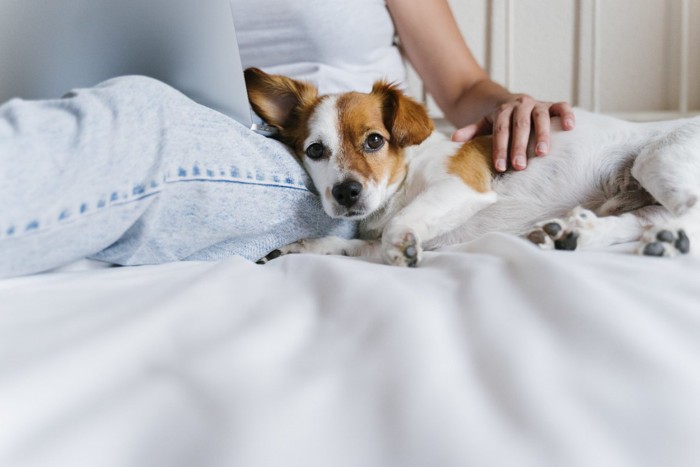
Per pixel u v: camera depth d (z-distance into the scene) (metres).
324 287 0.65
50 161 0.70
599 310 0.51
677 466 0.37
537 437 0.38
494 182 1.21
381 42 1.62
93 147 0.73
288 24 1.42
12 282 0.71
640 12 2.03
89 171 0.73
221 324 0.56
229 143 0.91
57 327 0.54
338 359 0.49
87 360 0.47
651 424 0.40
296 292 0.66
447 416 0.40
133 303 0.61
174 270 0.80
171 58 0.94
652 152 1.07
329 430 0.41
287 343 0.52
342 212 1.07
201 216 0.89
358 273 0.68
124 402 0.43
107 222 0.76
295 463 0.37
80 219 0.72
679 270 0.67
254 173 0.94
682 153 1.03
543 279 0.58
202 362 0.47
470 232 1.22
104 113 0.76
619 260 0.72
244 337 0.51
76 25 0.89
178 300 0.59
